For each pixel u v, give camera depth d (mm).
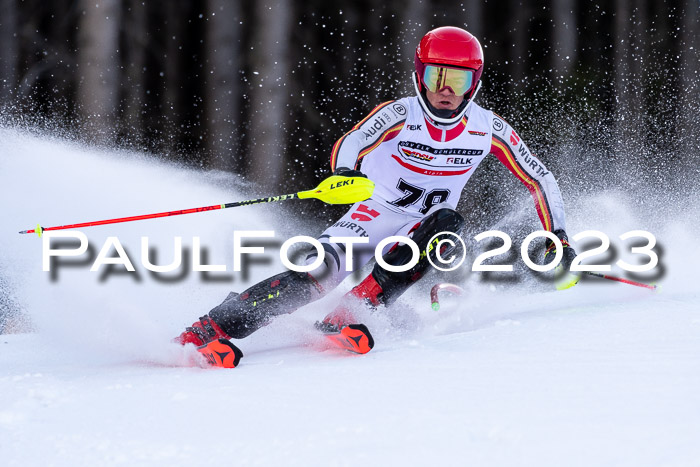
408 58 47031
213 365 12789
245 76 42656
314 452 7500
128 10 48375
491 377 9820
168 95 51188
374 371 10805
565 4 51469
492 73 52531
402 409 8633
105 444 8266
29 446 8391
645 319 13219
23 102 45625
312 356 12977
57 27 48125
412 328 15055
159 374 12133
